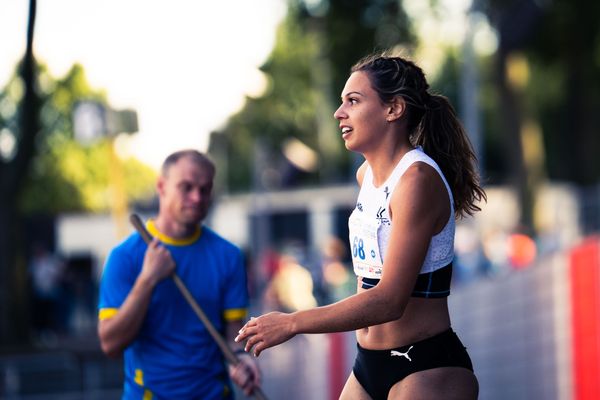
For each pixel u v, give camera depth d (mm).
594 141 53031
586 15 43906
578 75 48969
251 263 44156
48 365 13922
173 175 9016
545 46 45594
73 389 13930
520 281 16562
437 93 6867
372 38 40000
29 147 22594
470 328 18859
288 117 103688
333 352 17078
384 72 6547
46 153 62688
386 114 6535
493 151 91750
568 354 15297
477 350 18562
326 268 39156
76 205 64375
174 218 9047
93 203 64875
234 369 8805
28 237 52625
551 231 35938
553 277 15680
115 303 8969
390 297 6246
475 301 18578
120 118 18984
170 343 8969
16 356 13906
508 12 37094
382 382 6652
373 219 6562
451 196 6539
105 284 9031
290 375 18328
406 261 6277
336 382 16906
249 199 56906
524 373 16641
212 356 9062
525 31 37312
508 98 47062
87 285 45812
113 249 9117
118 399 13977
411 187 6348
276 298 35250
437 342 6543
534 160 47500
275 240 60375
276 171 51719
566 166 55594
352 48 40094
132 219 8953
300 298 35031
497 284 17547
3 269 22891
